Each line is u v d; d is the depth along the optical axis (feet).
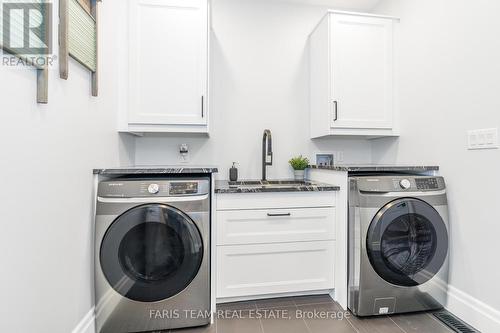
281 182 7.40
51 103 3.48
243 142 8.00
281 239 5.70
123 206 4.62
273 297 6.06
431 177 5.56
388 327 5.06
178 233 4.73
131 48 6.15
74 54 3.99
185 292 4.85
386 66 7.22
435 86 6.00
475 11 5.06
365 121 7.14
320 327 5.06
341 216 5.81
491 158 4.75
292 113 8.25
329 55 6.97
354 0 8.04
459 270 5.35
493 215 4.72
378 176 5.57
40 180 3.27
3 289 2.69
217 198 5.45
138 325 4.75
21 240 2.94
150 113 6.22
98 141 5.03
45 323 3.36
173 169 5.08
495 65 4.69
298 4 8.23
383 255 5.24
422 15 6.39
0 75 2.64
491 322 4.69
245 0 8.00
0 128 2.65
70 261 3.97
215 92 7.88
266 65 8.11
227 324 5.13
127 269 4.69
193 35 6.31
